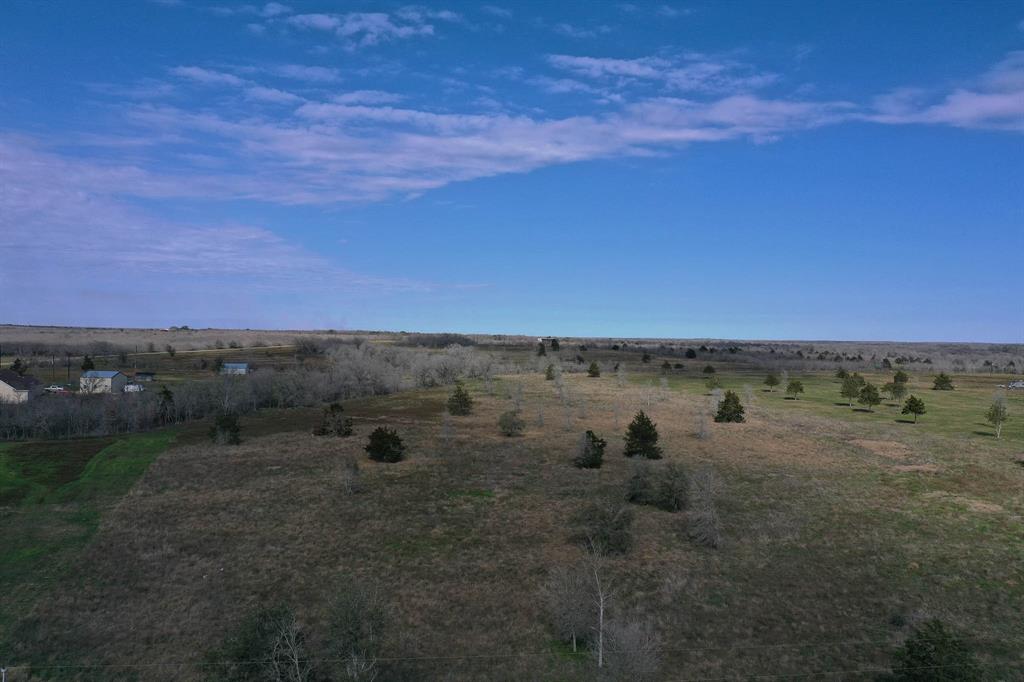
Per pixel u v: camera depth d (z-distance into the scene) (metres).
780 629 33.28
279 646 28.64
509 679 29.50
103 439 75.62
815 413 97.75
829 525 46.56
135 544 42.84
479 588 37.28
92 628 33.22
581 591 33.75
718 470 61.28
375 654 30.61
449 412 92.38
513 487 55.50
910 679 27.83
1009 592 36.62
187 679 29.31
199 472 59.75
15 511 49.44
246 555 41.22
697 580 38.22
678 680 29.27
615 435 77.25
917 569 39.41
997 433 80.38
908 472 60.75
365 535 44.41
